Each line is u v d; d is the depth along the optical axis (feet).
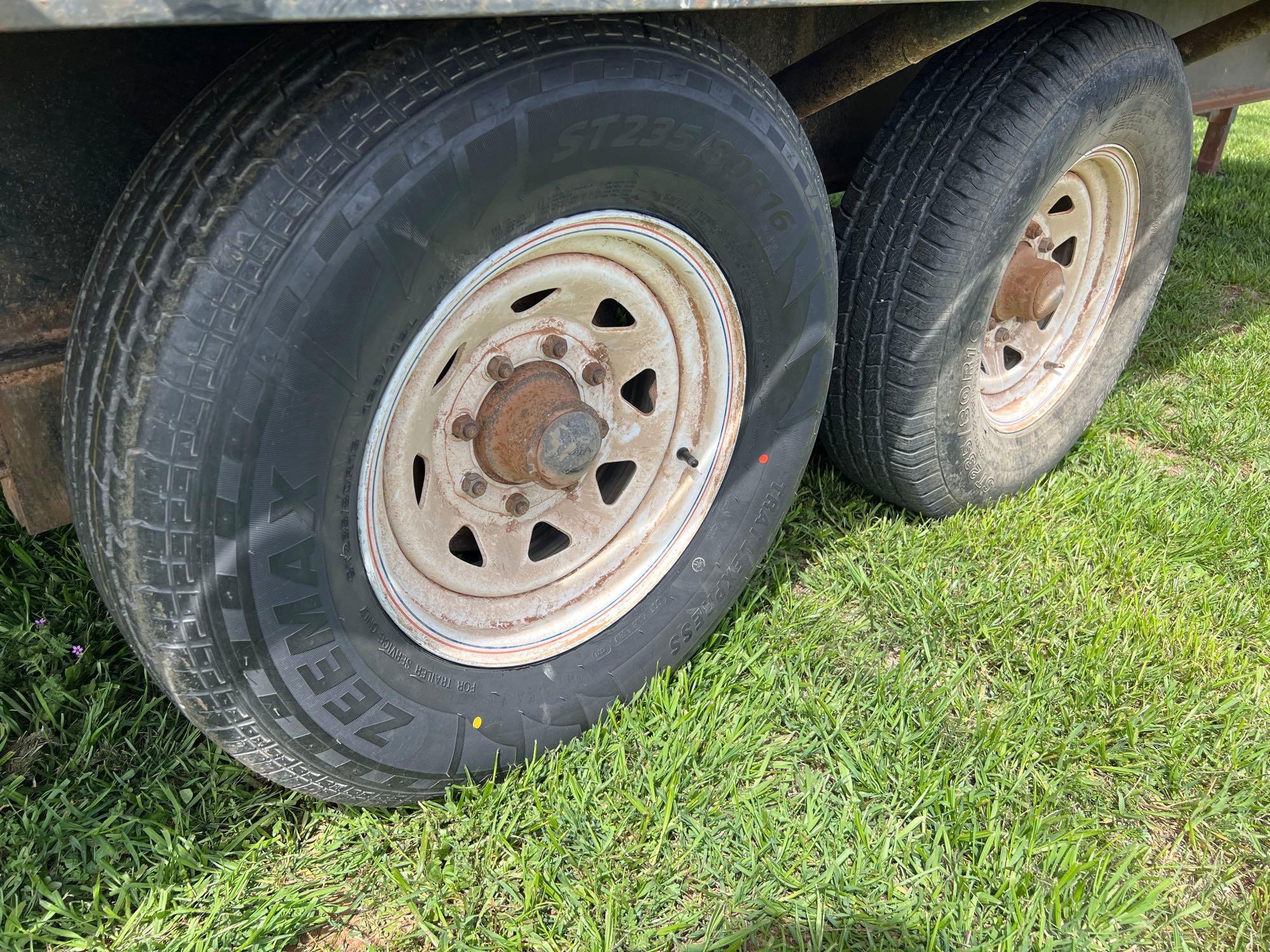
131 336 4.24
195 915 5.58
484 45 4.42
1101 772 6.97
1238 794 6.71
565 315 5.94
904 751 6.82
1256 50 12.55
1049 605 8.36
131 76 4.71
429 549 5.76
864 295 7.95
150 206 4.36
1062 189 9.11
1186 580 8.84
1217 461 11.20
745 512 7.27
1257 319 14.57
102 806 6.06
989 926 5.81
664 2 4.24
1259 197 21.22
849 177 9.75
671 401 6.74
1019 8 6.38
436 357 5.17
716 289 6.23
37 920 5.33
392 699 5.52
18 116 4.40
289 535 4.66
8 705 6.47
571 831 6.08
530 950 5.57
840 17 7.88
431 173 4.34
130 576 4.50
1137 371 12.96
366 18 3.49
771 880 5.92
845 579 8.65
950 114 7.68
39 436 5.04
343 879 5.88
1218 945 5.86
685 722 6.78
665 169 5.27
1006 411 9.86
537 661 6.40
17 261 4.66
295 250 4.17
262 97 4.32
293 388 4.37
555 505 6.51
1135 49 8.11
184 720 6.59
